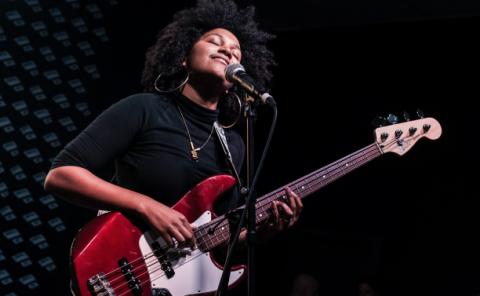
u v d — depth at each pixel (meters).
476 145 3.81
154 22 3.68
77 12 3.46
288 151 4.22
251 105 1.86
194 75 2.12
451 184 3.90
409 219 4.01
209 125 2.08
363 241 4.12
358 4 3.72
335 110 4.14
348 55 4.07
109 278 1.80
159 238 1.89
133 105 1.97
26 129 3.25
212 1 2.50
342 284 4.17
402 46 3.91
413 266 3.97
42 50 3.34
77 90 3.39
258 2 3.85
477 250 3.82
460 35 3.74
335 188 4.25
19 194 3.21
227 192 2.04
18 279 3.18
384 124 2.46
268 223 2.08
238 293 4.30
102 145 1.89
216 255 2.04
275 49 4.20
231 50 2.19
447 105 3.85
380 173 4.12
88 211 3.36
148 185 1.94
